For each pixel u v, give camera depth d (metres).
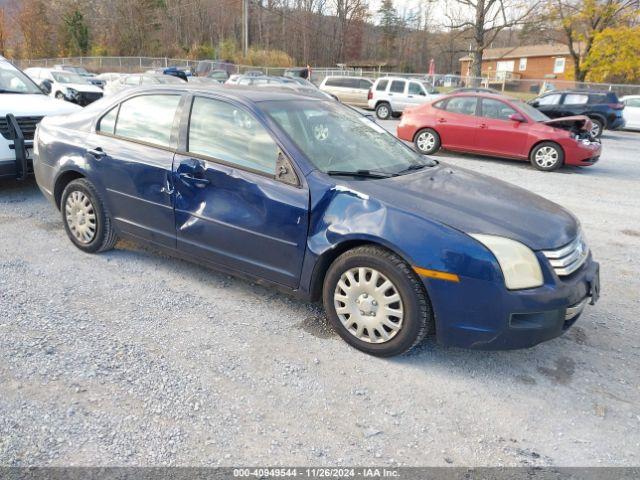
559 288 2.99
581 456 2.55
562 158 10.54
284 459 2.44
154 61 48.84
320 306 3.96
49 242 5.02
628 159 12.82
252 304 3.94
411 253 3.00
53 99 7.36
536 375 3.21
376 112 22.02
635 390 3.11
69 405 2.70
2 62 7.78
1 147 6.13
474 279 2.93
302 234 3.38
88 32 60.28
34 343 3.24
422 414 2.80
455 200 3.34
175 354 3.23
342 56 71.94
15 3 62.38
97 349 3.22
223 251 3.80
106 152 4.35
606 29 28.69
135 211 4.25
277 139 3.53
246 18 45.66
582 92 18.30
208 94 3.95
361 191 3.27
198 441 2.52
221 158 3.74
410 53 76.56
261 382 3.00
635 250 5.72
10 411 2.63
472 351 3.44
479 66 30.86
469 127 11.62
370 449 2.53
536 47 60.06
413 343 3.15
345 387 3.00
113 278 4.27
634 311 4.18
